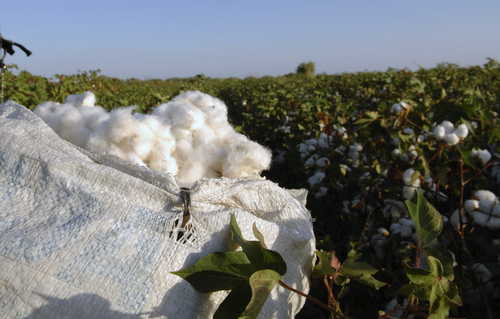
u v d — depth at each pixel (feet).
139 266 2.94
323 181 10.51
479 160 8.17
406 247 7.12
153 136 4.69
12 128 3.76
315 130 15.52
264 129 22.56
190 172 4.74
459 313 6.57
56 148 3.66
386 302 7.27
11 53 6.15
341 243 9.59
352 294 7.35
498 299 6.68
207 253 3.18
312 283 6.82
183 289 3.02
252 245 3.05
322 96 22.62
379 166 8.32
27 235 2.94
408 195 8.07
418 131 8.08
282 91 26.91
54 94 15.43
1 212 3.14
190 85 21.22
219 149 4.86
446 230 7.38
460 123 8.06
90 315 2.78
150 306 2.89
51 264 2.83
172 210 3.31
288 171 17.15
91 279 2.84
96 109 5.43
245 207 3.80
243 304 2.88
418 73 33.30
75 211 3.17
